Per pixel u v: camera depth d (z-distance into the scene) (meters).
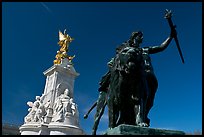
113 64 6.43
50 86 33.34
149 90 6.67
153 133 5.04
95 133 6.80
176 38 7.36
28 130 29.27
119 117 6.13
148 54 7.08
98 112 6.90
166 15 7.36
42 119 30.41
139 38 6.50
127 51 6.07
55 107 30.44
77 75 35.09
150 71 6.79
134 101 5.99
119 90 6.06
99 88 7.00
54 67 33.75
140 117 5.79
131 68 5.86
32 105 33.97
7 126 38.25
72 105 30.34
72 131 28.38
